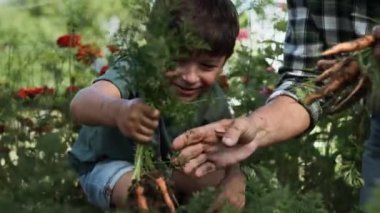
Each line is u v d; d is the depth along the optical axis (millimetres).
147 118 1481
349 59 1527
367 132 2340
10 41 3182
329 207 2322
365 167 1934
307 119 1765
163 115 1519
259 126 1698
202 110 1801
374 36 1480
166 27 1414
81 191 1948
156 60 1409
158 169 1578
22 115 2500
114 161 1862
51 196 1723
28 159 1831
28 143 2359
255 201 1402
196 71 1739
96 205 1875
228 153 1624
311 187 2365
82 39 2723
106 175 1820
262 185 1446
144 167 1539
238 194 1671
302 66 1920
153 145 1693
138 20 1438
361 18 1900
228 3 1830
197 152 1582
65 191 1836
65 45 2691
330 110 1781
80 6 2688
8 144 2330
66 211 1548
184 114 1500
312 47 1928
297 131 1754
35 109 2512
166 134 1787
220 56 1777
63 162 1838
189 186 1771
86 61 2705
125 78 1464
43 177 1777
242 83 2549
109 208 1818
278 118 1733
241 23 2766
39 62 2891
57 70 2758
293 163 2355
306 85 1777
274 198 1398
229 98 2096
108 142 1863
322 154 2453
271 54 2627
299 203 1426
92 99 1602
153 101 1473
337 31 1916
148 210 1528
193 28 1487
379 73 1479
